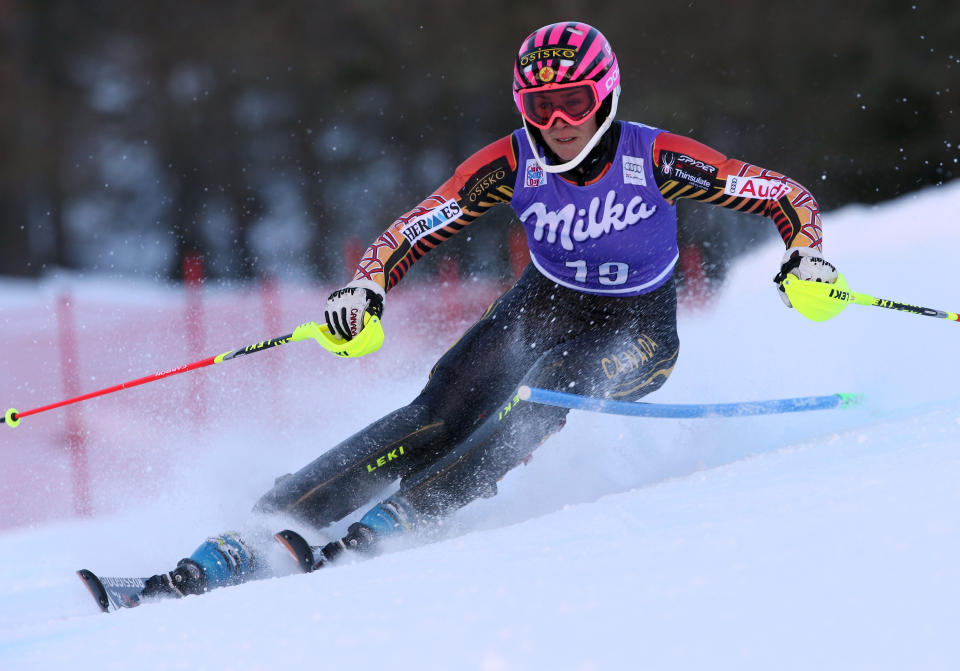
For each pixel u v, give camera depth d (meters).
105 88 72.94
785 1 63.00
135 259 72.25
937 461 8.61
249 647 6.82
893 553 6.46
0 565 15.58
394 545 11.50
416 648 6.21
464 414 12.91
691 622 5.94
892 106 62.03
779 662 5.33
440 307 30.89
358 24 68.06
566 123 12.02
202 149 71.12
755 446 13.91
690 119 62.50
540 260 13.72
